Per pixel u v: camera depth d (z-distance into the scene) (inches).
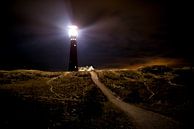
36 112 853.2
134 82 2128.4
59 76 2479.1
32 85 1779.0
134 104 1418.6
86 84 1978.3
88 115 1010.7
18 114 786.2
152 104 1421.0
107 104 1338.6
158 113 1144.8
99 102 1342.3
